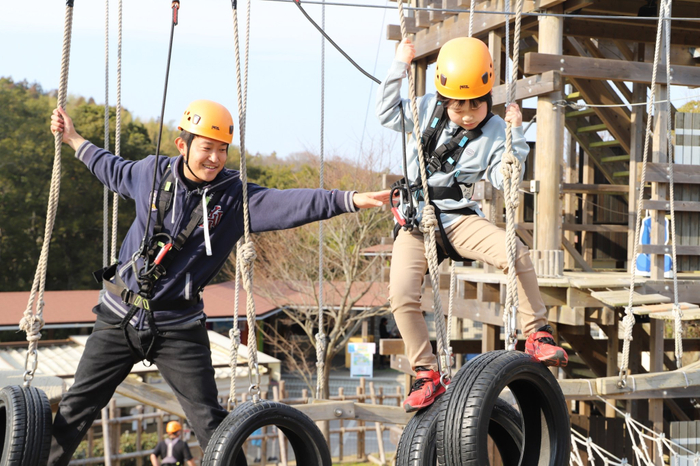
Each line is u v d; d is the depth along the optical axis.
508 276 3.07
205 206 3.35
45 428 3.30
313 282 20.28
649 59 10.00
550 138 7.72
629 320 6.28
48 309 22.61
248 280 3.30
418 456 3.15
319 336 5.72
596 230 10.91
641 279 7.80
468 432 2.75
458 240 3.29
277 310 24.14
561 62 7.68
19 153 33.69
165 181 3.39
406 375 10.05
